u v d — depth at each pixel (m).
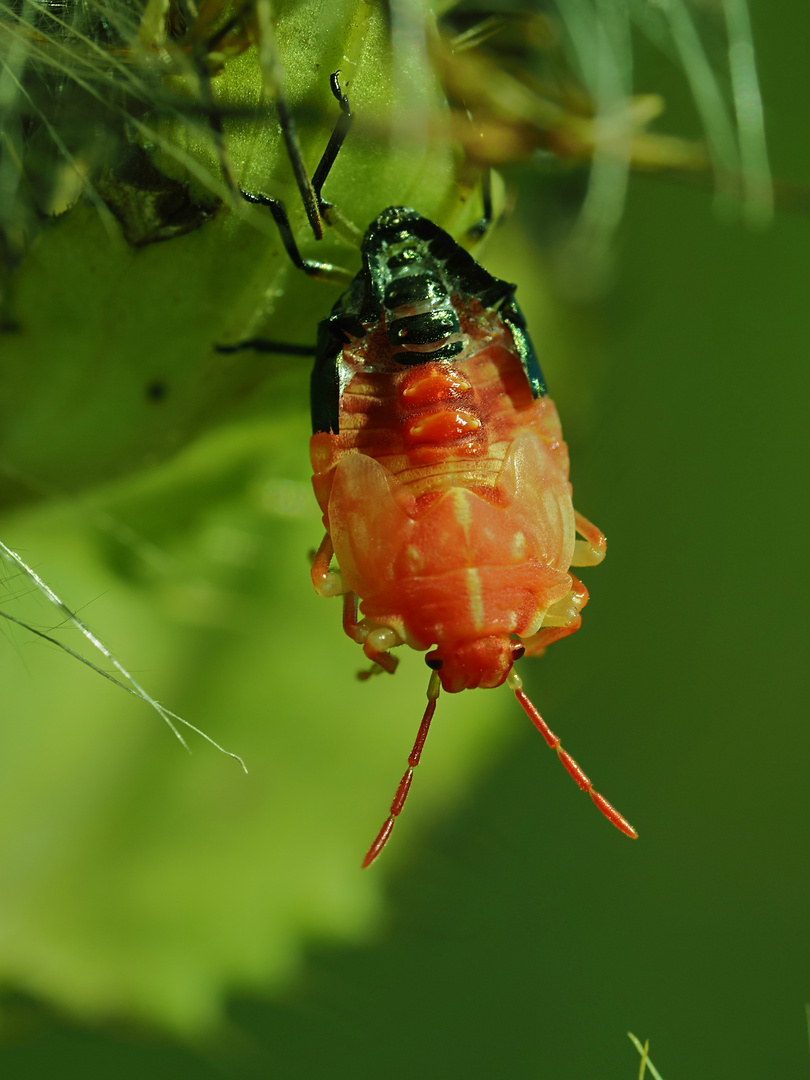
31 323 0.07
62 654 0.08
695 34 0.08
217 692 0.08
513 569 0.07
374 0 0.07
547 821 0.09
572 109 0.07
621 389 0.09
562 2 0.07
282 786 0.08
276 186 0.07
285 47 0.07
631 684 0.09
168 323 0.07
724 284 0.09
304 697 0.08
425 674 0.08
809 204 0.07
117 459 0.07
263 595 0.08
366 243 0.07
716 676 0.09
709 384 0.09
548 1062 0.09
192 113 0.07
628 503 0.09
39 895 0.08
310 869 0.08
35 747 0.08
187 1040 0.08
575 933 0.09
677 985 0.09
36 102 0.07
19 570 0.07
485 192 0.07
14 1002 0.08
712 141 0.07
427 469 0.07
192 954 0.08
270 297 0.07
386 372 0.07
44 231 0.07
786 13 0.08
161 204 0.07
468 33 0.07
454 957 0.09
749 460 0.09
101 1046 0.08
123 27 0.07
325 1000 0.09
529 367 0.07
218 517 0.08
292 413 0.07
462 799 0.09
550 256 0.08
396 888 0.08
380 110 0.07
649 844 0.09
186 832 0.08
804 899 0.09
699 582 0.09
